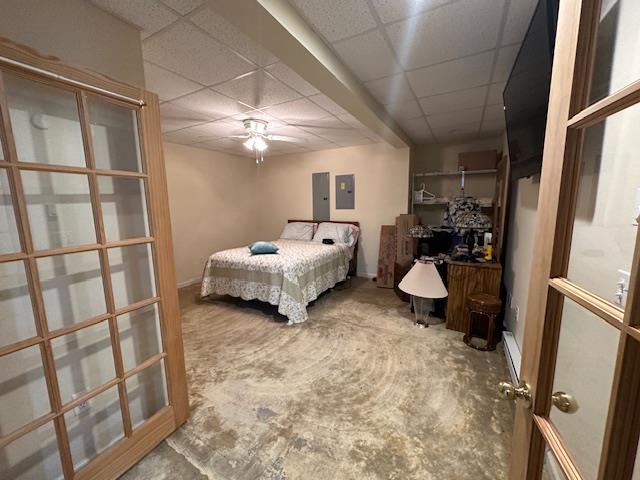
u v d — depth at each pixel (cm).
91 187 117
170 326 154
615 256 66
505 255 320
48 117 109
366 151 457
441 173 418
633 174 61
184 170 435
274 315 324
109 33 133
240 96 245
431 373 211
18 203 97
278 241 473
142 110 132
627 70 64
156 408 157
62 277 116
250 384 202
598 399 69
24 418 107
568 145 63
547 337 69
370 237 473
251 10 124
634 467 48
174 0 127
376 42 172
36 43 107
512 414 169
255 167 561
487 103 271
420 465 138
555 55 70
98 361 129
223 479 132
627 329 45
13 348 98
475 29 159
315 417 170
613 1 63
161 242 146
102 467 126
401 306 347
